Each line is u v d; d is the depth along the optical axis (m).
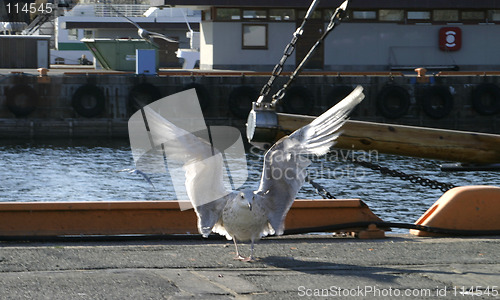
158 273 5.89
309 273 6.02
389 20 41.72
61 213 7.70
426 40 42.03
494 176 22.47
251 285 5.58
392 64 41.94
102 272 5.88
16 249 6.71
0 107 34.59
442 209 8.16
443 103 36.03
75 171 23.83
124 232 7.79
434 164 24.80
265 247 7.14
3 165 25.41
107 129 34.97
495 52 42.16
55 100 34.84
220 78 34.91
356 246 7.24
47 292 5.28
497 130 36.22
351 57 41.75
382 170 8.55
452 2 40.81
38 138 34.62
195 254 6.70
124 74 35.88
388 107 35.75
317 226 8.04
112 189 20.23
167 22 62.16
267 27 41.28
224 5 40.09
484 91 35.94
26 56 44.19
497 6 40.94
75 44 63.44
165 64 63.09
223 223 5.93
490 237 8.05
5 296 5.16
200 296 5.25
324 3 40.38
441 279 5.83
